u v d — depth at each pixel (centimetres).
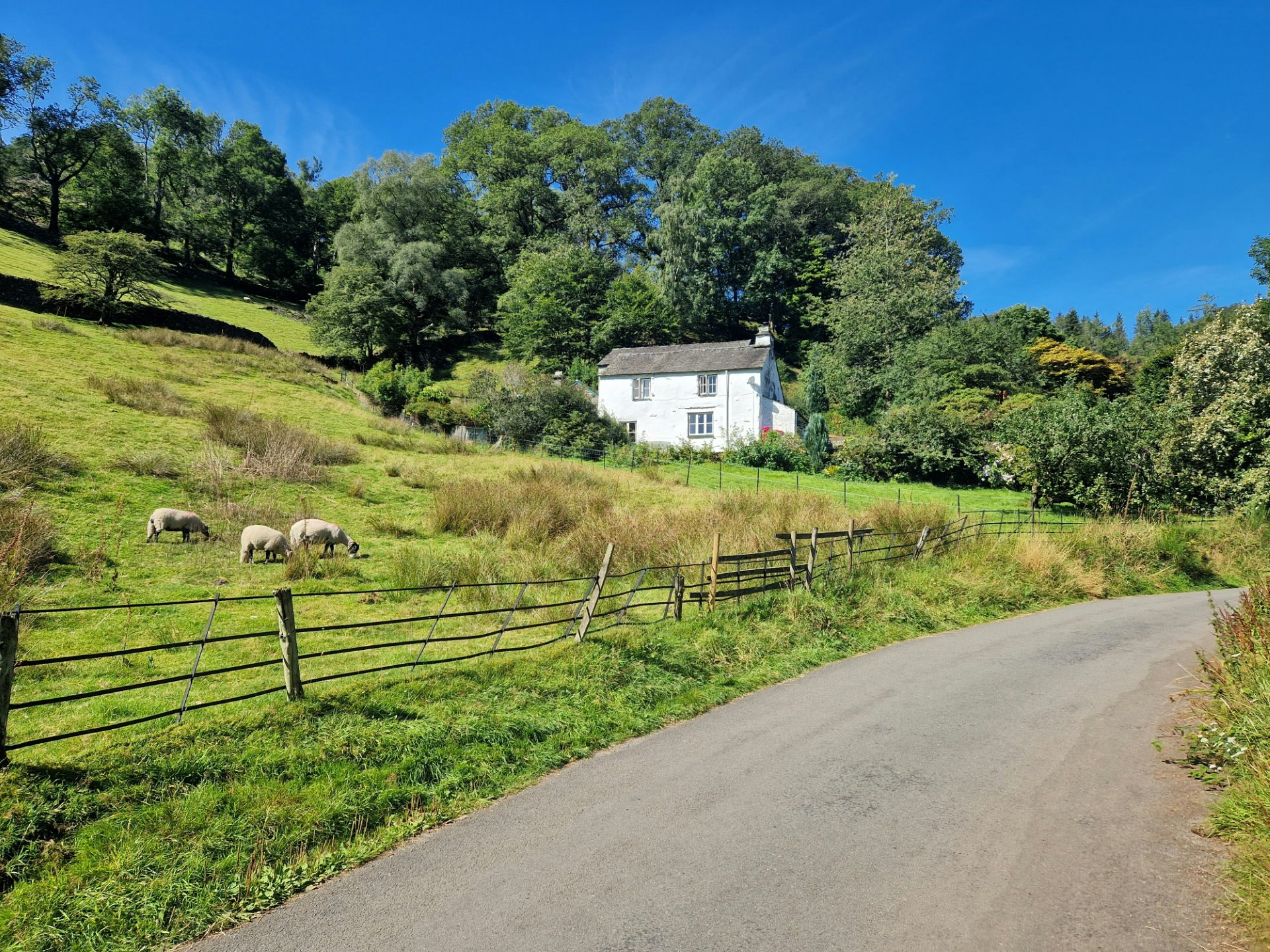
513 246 7081
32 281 3216
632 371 4303
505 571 1203
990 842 456
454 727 623
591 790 550
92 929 374
